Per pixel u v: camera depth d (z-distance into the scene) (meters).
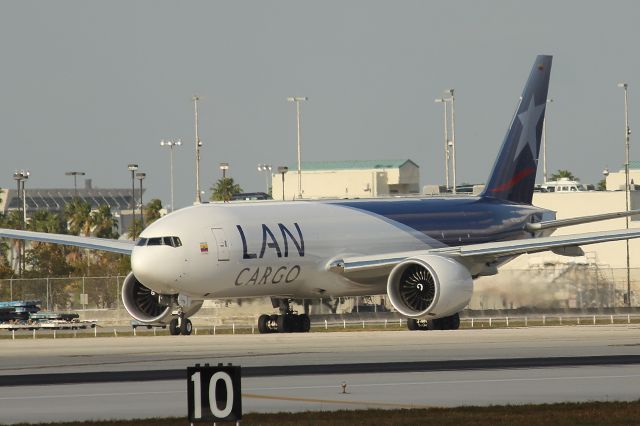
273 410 123.12
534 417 114.25
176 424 113.12
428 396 130.88
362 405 125.19
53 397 135.00
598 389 134.75
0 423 115.75
